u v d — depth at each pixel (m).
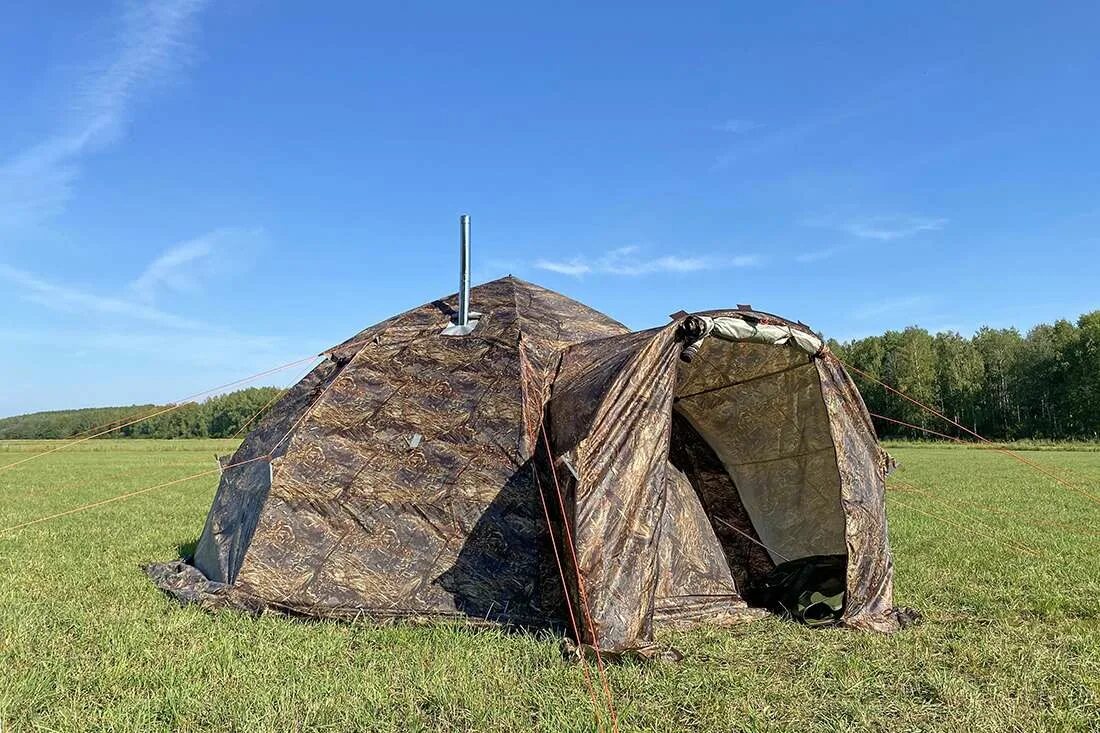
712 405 9.63
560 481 7.35
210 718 5.49
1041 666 6.64
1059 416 68.75
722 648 7.24
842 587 8.83
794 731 5.35
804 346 8.46
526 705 5.80
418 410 8.95
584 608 6.88
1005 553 12.00
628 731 5.26
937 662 6.84
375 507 8.44
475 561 8.00
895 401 75.88
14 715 5.46
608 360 8.16
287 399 10.48
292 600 8.12
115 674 6.25
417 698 5.84
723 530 10.29
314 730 5.30
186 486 25.31
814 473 9.38
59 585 9.55
